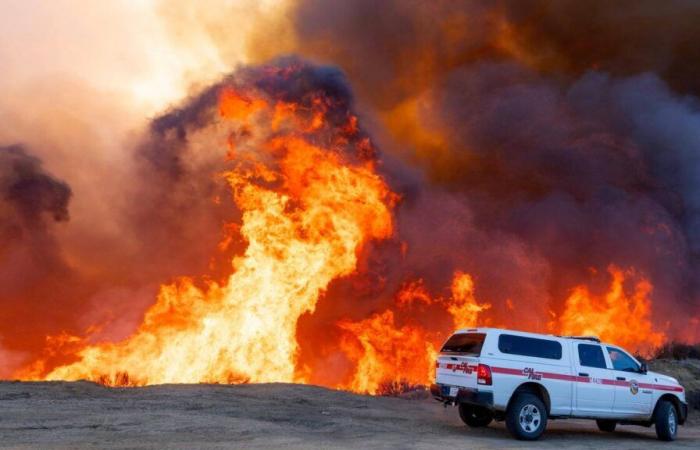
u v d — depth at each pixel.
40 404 12.62
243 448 8.88
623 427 15.21
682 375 20.66
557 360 11.88
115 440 9.18
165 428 10.45
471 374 11.25
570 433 13.04
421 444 9.95
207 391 15.88
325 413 13.56
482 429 12.56
